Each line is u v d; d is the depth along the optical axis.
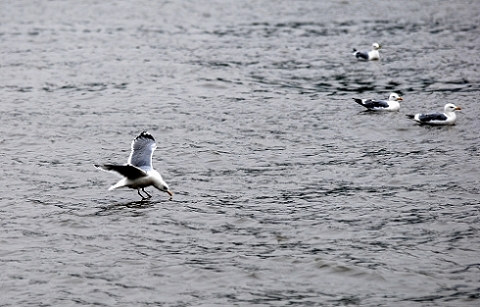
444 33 61.03
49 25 64.25
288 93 47.19
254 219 30.34
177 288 25.58
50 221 30.09
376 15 67.19
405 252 27.62
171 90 47.78
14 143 39.16
